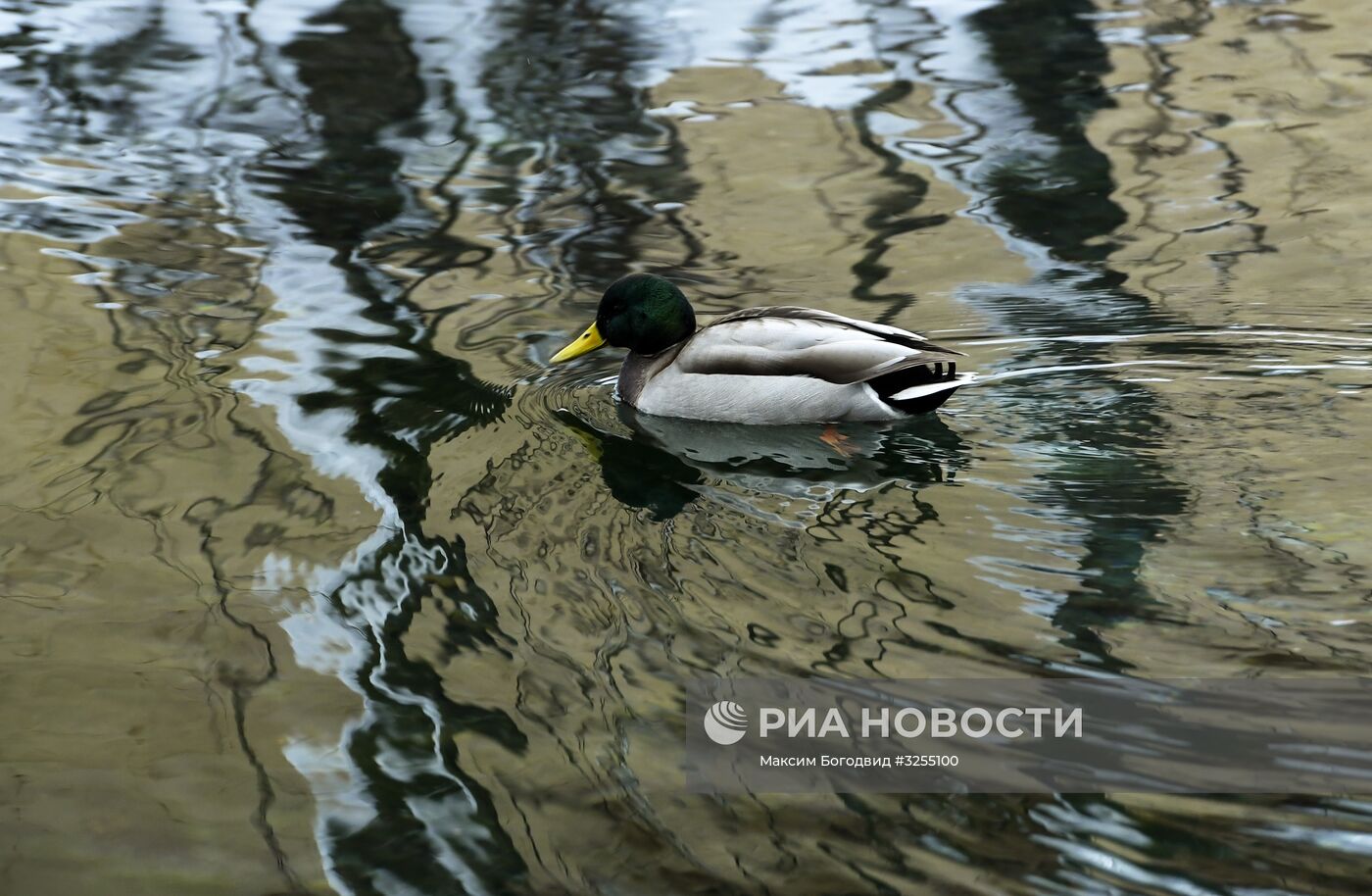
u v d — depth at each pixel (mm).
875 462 8398
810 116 14742
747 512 7734
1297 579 6633
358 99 15539
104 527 7547
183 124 14828
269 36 17719
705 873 4988
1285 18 17297
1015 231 11891
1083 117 14453
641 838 5191
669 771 5551
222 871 5152
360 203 12859
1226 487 7625
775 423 9273
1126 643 6176
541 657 6359
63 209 12594
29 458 8312
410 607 6809
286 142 14344
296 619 6734
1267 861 4848
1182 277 10805
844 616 6535
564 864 5090
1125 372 9258
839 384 9156
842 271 11250
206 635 6613
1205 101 14727
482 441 8703
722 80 15891
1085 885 4789
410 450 8516
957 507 7602
